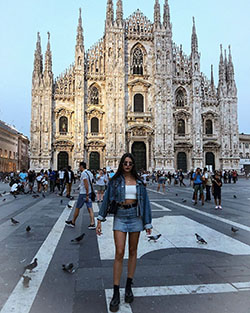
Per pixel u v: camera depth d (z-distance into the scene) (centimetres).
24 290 612
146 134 6500
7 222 1384
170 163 6419
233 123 6794
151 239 916
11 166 11350
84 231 1183
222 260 802
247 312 518
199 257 827
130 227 582
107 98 6281
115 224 589
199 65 6706
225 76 6988
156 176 5675
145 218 602
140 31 6756
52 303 555
